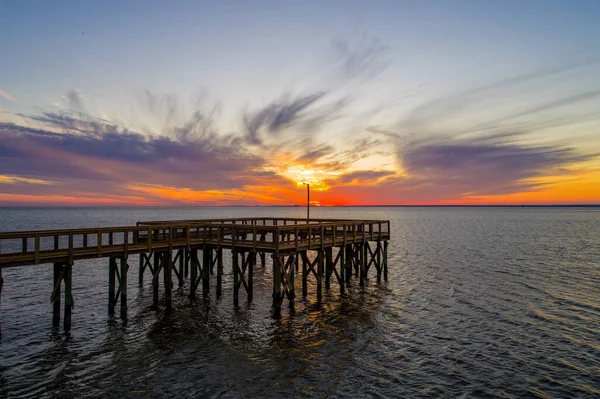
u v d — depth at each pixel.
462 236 63.75
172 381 12.45
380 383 12.58
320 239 21.94
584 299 22.67
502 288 25.58
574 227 86.88
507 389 12.27
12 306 20.70
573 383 12.65
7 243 45.69
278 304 19.23
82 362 13.80
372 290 24.98
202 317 18.86
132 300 21.95
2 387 11.95
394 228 84.75
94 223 91.31
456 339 16.47
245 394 11.71
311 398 11.57
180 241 20.97
